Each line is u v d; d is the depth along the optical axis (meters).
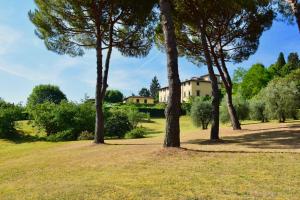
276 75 73.31
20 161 16.09
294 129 20.36
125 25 21.53
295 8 17.09
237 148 13.89
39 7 20.70
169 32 13.66
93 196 7.89
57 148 20.41
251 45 24.81
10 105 32.94
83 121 30.83
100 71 20.33
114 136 31.47
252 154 11.55
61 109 31.17
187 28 24.50
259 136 18.50
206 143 17.05
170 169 10.18
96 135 20.08
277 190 7.61
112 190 8.26
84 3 19.61
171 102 13.38
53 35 21.20
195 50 25.22
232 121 24.08
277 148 13.31
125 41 22.38
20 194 8.95
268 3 23.64
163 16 13.77
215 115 18.42
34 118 31.56
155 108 66.31
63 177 10.65
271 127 23.34
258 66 65.31
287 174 8.90
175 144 13.22
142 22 21.08
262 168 9.63
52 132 31.48
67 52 22.23
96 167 11.62
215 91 18.69
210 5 21.25
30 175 11.88
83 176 10.36
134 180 9.14
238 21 23.73
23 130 33.22
